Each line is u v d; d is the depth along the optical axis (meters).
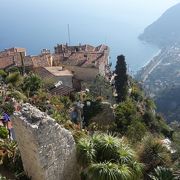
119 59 64.69
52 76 65.06
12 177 17.28
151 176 19.09
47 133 14.92
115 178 15.55
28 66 69.44
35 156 15.05
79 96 52.94
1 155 18.41
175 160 23.17
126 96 64.75
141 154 22.08
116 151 17.19
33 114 15.08
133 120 44.47
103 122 43.03
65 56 79.69
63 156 16.03
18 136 16.20
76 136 20.53
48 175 15.33
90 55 77.88
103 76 70.56
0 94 32.91
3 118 24.27
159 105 150.12
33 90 44.66
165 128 60.19
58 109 37.19
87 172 16.25
